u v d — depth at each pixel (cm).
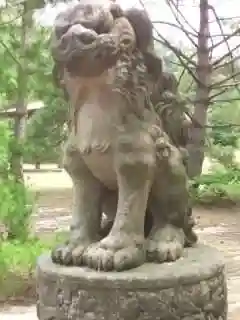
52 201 572
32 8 296
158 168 171
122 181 163
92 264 160
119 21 156
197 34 554
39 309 167
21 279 268
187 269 160
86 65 151
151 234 177
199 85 554
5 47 281
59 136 450
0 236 276
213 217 520
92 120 161
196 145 537
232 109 657
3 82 283
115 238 161
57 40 153
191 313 158
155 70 167
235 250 380
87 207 173
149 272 157
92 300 155
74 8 153
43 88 292
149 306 153
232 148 704
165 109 179
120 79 156
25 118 312
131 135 160
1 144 272
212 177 657
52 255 170
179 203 178
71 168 172
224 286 173
